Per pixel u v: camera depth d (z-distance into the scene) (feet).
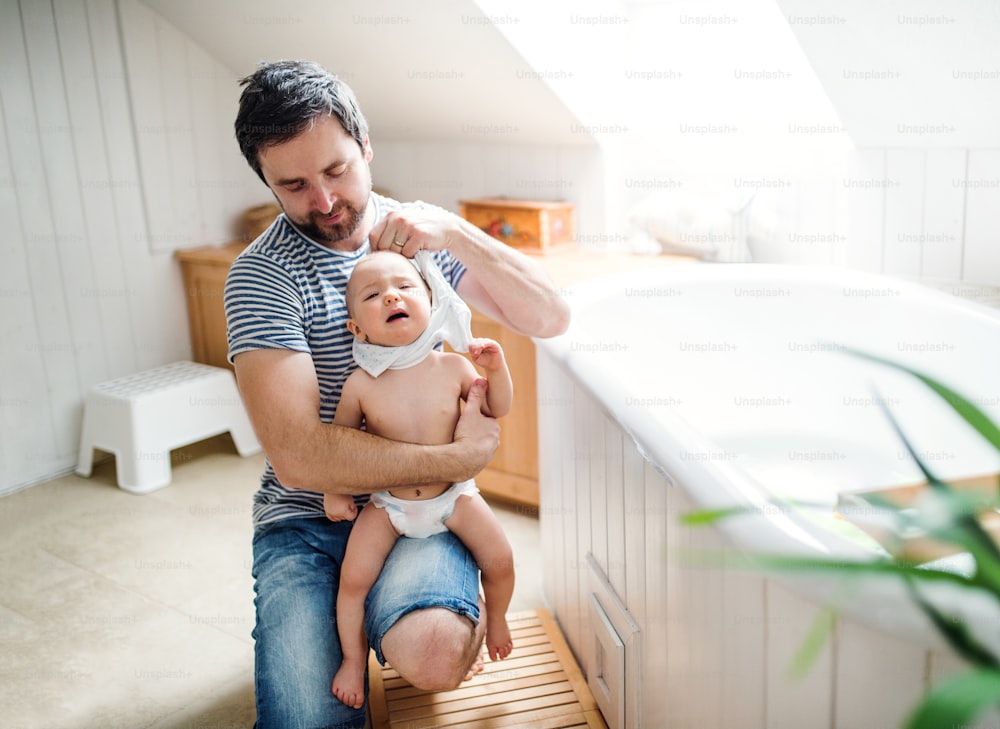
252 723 5.66
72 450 9.53
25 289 8.94
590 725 5.35
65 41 8.91
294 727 4.37
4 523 8.36
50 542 7.98
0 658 6.36
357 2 7.84
